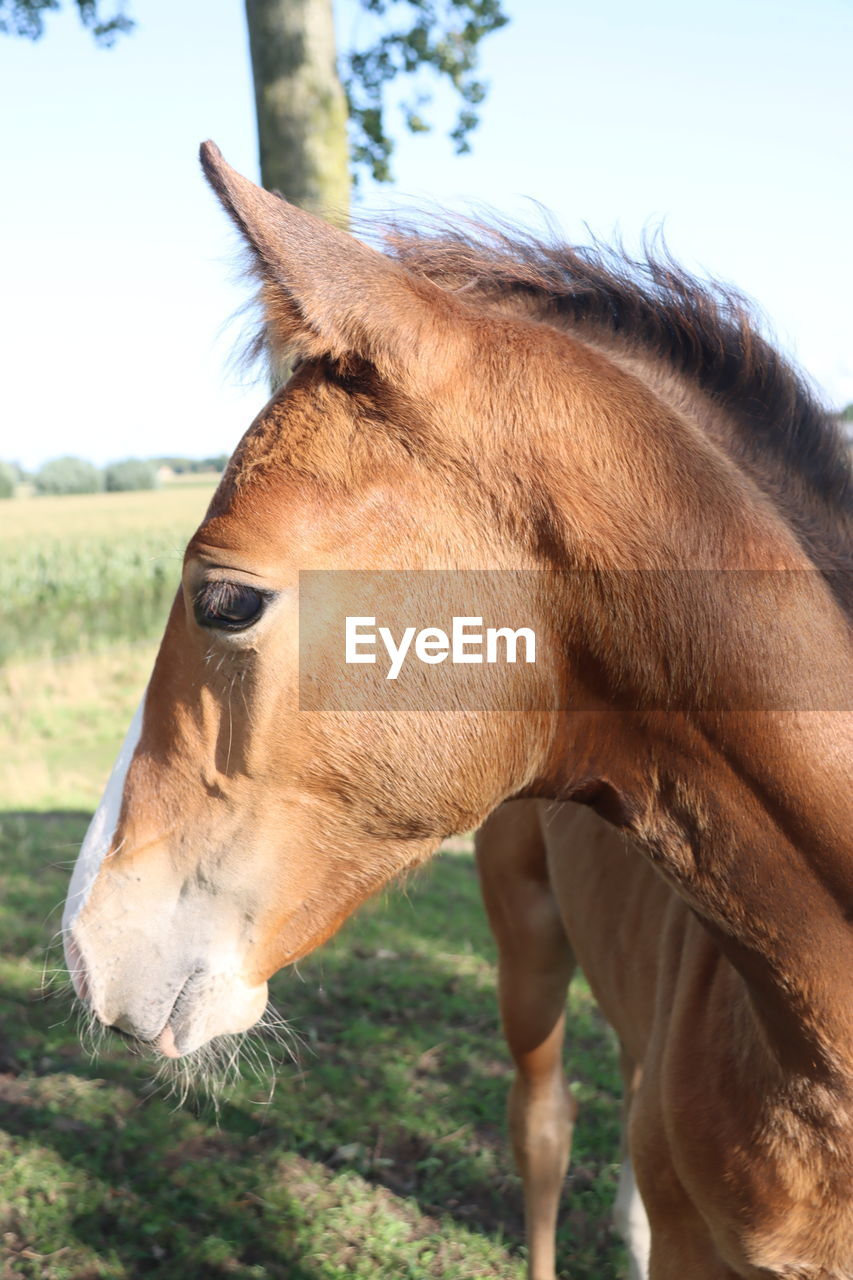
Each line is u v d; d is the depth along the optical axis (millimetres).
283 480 1441
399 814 1522
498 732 1500
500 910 2883
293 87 4984
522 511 1454
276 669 1443
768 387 1627
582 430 1466
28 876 5684
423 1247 3113
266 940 1556
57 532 26547
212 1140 3533
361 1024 4250
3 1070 3852
